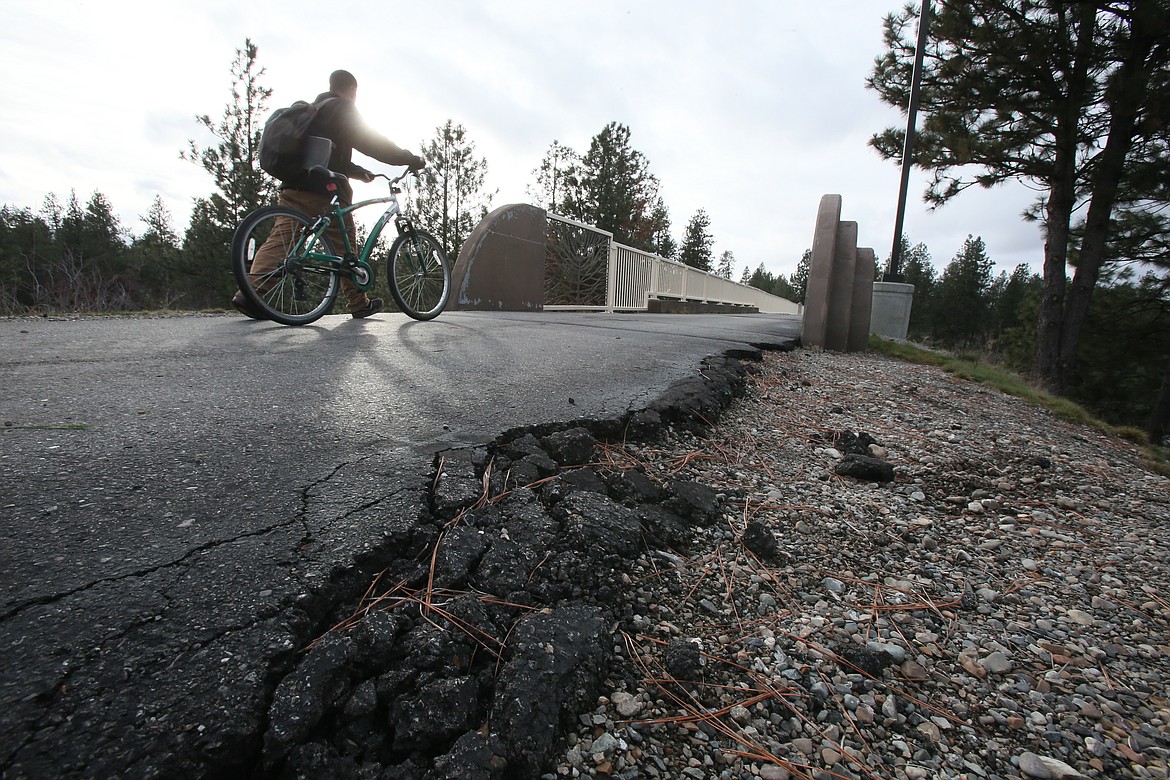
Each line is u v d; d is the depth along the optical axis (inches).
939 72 505.4
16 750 31.0
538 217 364.8
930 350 356.2
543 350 161.6
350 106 170.1
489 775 37.0
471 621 48.1
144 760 32.1
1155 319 648.4
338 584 48.6
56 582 42.9
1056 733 50.6
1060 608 71.2
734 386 150.1
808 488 98.7
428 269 210.5
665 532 71.9
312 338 148.7
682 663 51.8
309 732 36.9
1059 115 445.7
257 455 69.0
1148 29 395.9
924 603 68.8
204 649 39.1
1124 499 115.0
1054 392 442.6
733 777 42.9
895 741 48.2
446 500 63.7
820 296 277.4
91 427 72.4
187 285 766.5
